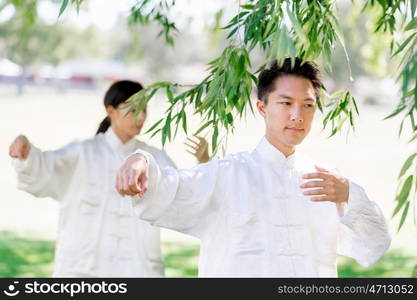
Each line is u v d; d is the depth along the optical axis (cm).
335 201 265
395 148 2484
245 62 276
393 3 331
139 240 449
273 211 297
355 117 315
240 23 289
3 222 1081
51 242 934
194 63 6162
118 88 454
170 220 289
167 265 812
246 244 292
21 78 5128
